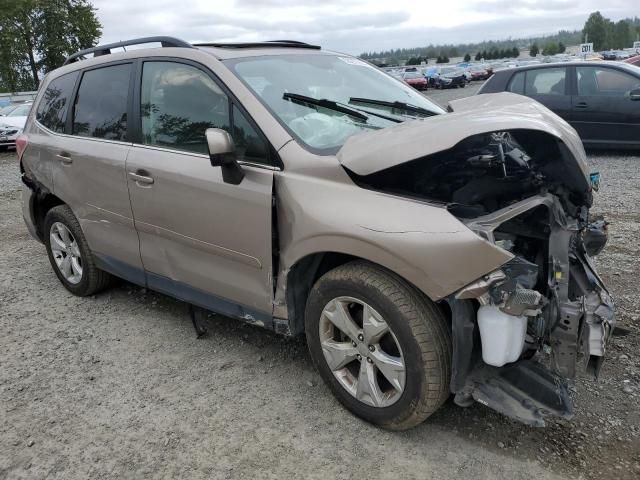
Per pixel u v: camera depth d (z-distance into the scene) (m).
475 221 2.42
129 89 3.62
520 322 2.32
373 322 2.53
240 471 2.49
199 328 3.66
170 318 3.99
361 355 2.65
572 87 9.56
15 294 4.56
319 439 2.67
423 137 2.41
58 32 49.31
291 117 2.92
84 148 3.84
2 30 45.47
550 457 2.49
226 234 2.99
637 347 3.34
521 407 2.36
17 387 3.20
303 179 2.68
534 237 2.73
